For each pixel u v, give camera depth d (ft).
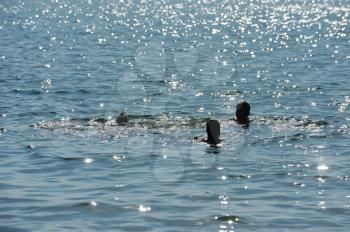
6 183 96.43
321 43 406.41
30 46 382.42
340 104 173.27
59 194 90.74
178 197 89.25
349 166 106.11
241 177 99.81
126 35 481.05
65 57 319.47
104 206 84.94
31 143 123.44
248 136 129.39
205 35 485.15
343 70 259.19
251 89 209.56
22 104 173.68
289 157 112.47
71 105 173.58
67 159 111.24
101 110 166.30
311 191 92.27
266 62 298.97
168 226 77.36
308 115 156.87
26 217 80.74
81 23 613.52
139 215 81.46
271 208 84.28
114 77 242.78
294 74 249.34
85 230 75.66
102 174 101.91
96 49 368.68
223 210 83.35
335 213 82.17
